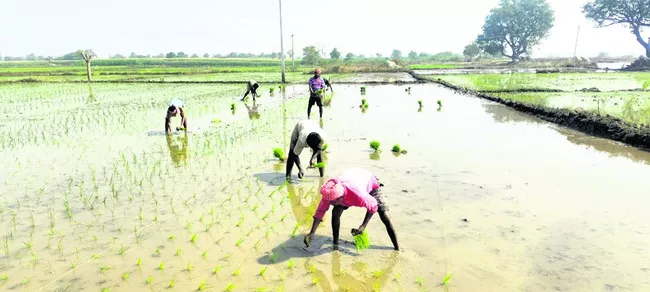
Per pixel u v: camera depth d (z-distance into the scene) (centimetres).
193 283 491
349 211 702
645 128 1225
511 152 1086
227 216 688
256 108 2059
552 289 468
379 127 1469
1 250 583
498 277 494
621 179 851
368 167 957
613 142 1215
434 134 1337
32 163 1041
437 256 545
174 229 639
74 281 501
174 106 1356
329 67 6109
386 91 2866
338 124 1540
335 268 520
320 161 879
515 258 536
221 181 871
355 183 540
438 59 11931
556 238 588
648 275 491
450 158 1027
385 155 1067
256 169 957
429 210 696
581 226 625
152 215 695
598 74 4650
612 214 668
